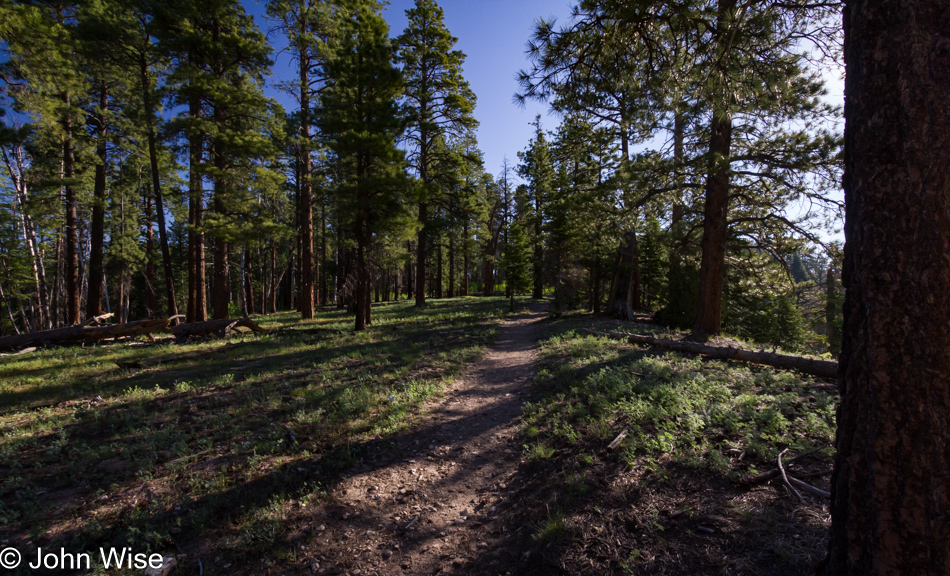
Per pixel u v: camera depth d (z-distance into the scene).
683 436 4.61
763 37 4.99
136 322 15.92
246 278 36.81
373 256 19.05
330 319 23.92
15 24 9.65
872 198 2.01
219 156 17.75
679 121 10.91
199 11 16.22
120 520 4.09
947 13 1.82
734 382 6.90
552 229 24.05
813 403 5.54
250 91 18.81
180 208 28.00
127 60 16.50
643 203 13.94
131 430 6.30
